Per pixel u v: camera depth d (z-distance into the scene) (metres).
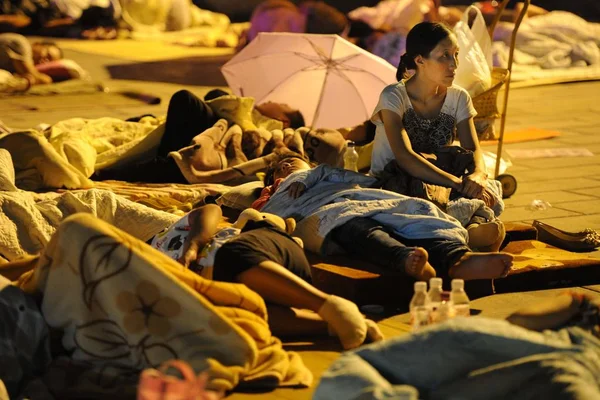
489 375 8.41
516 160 23.77
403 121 14.64
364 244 13.12
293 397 9.95
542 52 40.25
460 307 10.80
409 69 14.71
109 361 10.16
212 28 53.75
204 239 11.98
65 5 48.91
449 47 14.28
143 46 46.88
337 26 40.62
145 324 10.02
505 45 40.28
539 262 14.19
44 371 10.35
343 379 8.25
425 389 8.50
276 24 42.22
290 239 12.23
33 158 16.47
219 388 9.66
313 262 13.45
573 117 30.67
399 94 14.54
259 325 10.55
